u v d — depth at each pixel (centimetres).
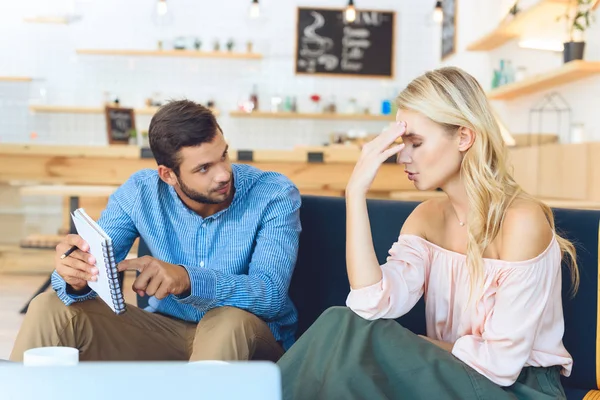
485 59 653
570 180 413
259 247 187
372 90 859
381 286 149
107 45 833
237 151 457
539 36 509
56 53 832
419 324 192
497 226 150
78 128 841
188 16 841
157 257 196
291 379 137
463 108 152
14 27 828
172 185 190
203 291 168
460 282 156
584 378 171
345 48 853
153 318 191
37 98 834
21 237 748
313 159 458
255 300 174
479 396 131
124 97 841
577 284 172
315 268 205
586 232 175
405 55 859
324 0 850
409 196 422
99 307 178
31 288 478
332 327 142
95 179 478
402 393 132
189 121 177
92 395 71
